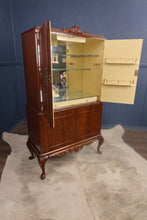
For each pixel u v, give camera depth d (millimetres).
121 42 1919
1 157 2371
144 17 2877
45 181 1887
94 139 2307
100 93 2217
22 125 3578
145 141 2943
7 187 1790
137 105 3369
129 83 2039
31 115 1956
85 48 2295
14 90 3398
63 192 1733
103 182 1879
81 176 1976
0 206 1554
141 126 3512
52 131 1859
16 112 3559
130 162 2262
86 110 2084
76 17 3010
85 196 1684
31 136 2137
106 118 3531
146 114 3414
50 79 1288
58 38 1668
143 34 2953
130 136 3131
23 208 1542
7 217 1452
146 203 1614
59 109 1861
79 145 2160
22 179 1916
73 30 1718
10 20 3092
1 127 2967
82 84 2508
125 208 1556
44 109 1655
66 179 1921
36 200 1632
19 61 3426
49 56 1230
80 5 2943
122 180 1915
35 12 3082
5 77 3008
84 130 2166
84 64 2379
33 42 1503
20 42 3305
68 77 2350
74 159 2328
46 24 1166
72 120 1989
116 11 2898
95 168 2125
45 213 1497
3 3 2809
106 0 2859
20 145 2693
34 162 2242
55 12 3033
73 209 1539
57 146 1969
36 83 1642
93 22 2994
